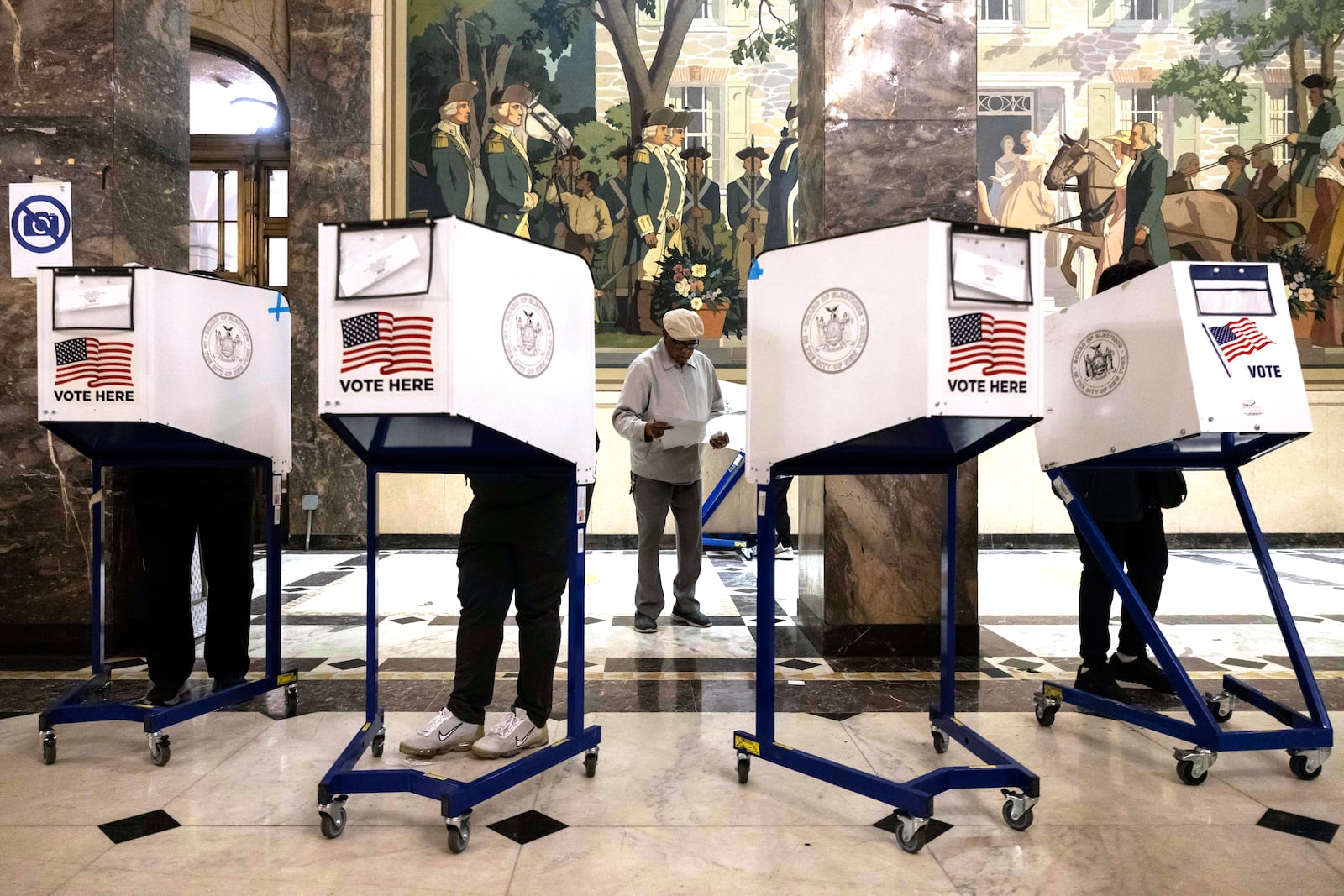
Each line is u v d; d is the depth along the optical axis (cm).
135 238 312
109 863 146
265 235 712
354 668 280
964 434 172
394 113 628
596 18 645
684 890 138
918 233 160
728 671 280
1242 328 195
